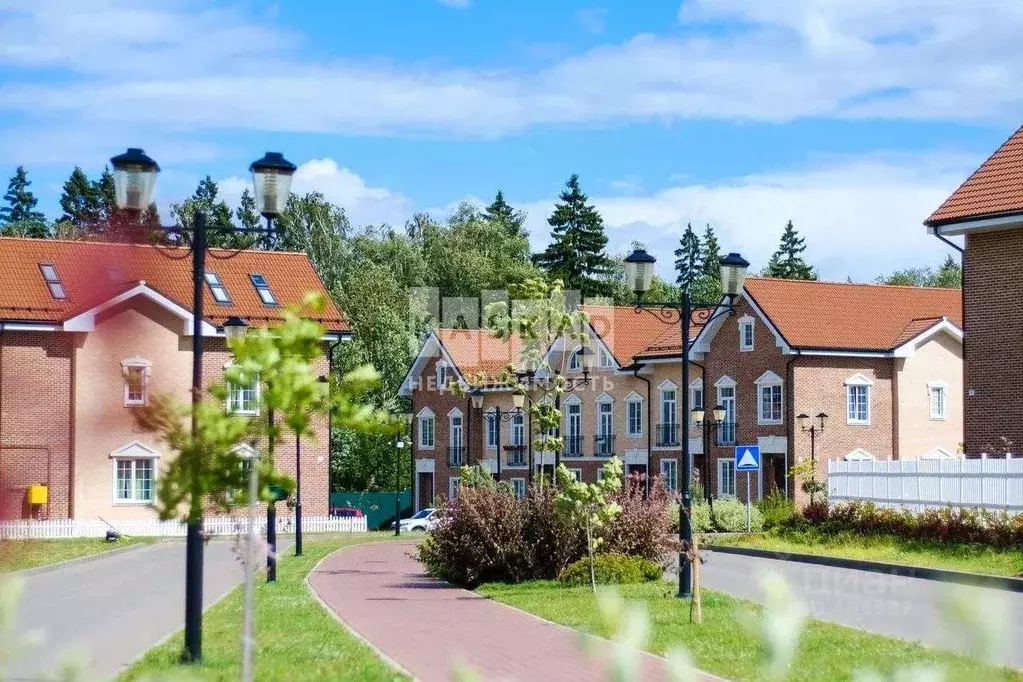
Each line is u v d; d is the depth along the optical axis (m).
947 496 31.38
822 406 51.62
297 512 37.75
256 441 11.77
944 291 56.78
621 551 26.33
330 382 12.58
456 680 3.51
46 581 29.17
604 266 99.62
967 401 35.41
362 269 83.31
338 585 26.30
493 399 67.00
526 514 26.12
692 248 132.62
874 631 16.52
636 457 59.56
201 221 14.51
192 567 14.11
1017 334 34.31
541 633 17.20
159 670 13.00
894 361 52.75
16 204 100.69
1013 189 34.53
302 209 86.06
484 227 90.44
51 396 48.50
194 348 14.28
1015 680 11.39
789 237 117.75
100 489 49.06
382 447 75.19
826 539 33.28
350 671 13.09
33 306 48.28
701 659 13.71
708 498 45.94
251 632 9.02
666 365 58.12
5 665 4.44
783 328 51.41
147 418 11.73
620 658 3.03
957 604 2.88
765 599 3.25
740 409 54.00
